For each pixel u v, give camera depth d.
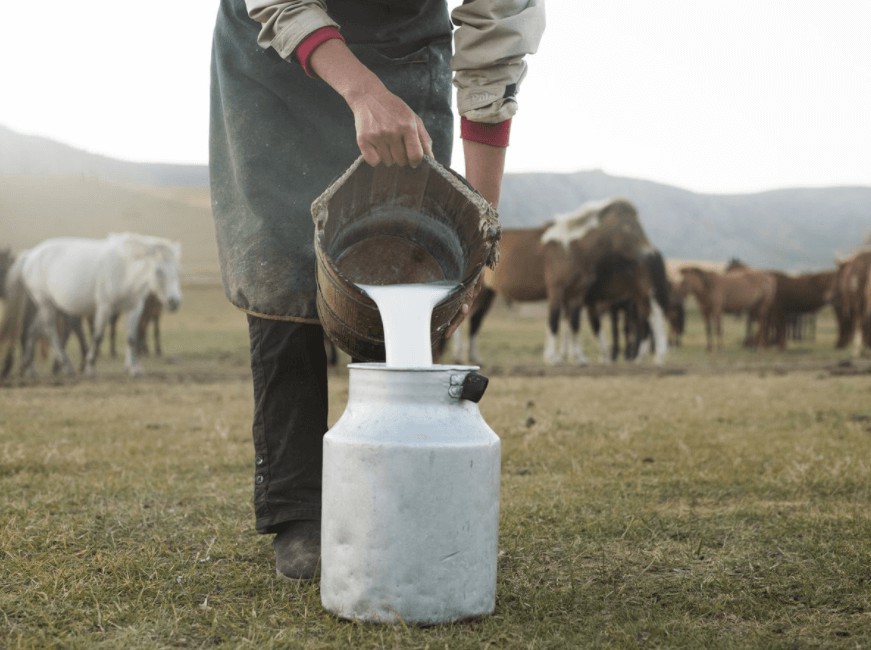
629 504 2.93
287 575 2.07
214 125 2.36
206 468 3.74
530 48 2.13
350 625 1.68
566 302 16.52
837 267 23.72
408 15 2.31
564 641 1.65
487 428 1.76
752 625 1.76
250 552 2.36
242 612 1.82
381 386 1.71
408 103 2.30
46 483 3.33
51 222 58.47
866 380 9.55
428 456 1.67
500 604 1.88
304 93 2.22
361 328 1.89
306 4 1.91
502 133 2.19
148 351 17.78
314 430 2.18
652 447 4.30
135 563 2.18
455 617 1.71
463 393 1.71
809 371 11.95
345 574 1.73
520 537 2.50
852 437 4.63
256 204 2.20
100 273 12.97
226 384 10.06
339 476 1.73
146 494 3.13
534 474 3.61
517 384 9.24
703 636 1.68
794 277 27.66
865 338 19.58
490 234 1.90
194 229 63.44
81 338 14.26
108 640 1.67
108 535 2.51
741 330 36.53
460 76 2.15
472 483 1.71
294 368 2.18
